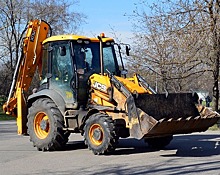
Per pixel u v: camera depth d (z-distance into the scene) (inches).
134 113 462.6
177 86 1085.1
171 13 831.7
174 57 851.4
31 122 542.6
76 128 512.4
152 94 485.4
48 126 529.3
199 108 519.2
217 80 856.9
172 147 557.3
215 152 509.7
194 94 526.3
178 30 824.9
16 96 583.2
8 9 1551.4
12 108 585.6
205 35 805.2
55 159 460.8
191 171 381.4
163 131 464.1
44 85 552.7
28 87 585.0
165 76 879.1
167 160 445.4
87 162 436.8
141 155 483.5
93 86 512.4
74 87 513.3
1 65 1692.9
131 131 463.8
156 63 893.8
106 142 470.6
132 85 506.3
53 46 540.7
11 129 956.0
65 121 519.2
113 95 490.3
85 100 516.7
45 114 531.5
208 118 504.7
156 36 868.0
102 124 474.3
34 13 1587.1
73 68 516.7
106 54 550.9
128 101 469.1
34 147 569.3
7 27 1561.3
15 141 657.0
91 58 532.4
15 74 585.9
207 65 864.9
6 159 465.7
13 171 394.0
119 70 558.3
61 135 519.5
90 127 487.2
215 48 810.8
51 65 541.0
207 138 674.8
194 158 459.5
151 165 414.0
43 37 585.3
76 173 378.6
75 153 503.5
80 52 525.7
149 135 458.6
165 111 491.2
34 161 449.7
